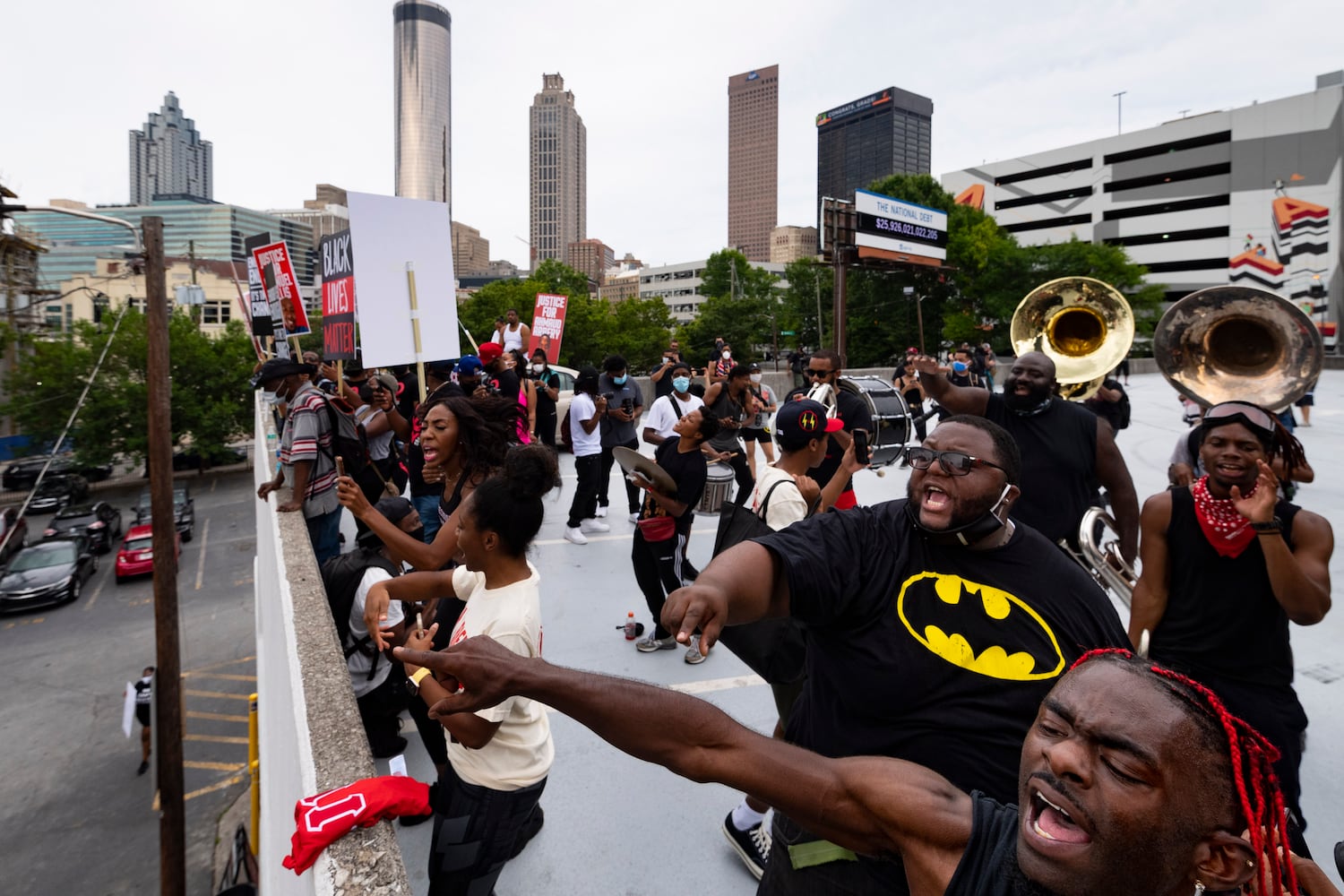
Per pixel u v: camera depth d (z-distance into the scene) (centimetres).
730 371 638
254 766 721
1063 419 337
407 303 473
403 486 610
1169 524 245
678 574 506
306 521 487
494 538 217
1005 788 139
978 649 149
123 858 1384
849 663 154
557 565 592
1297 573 217
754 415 656
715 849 269
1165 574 247
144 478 4988
